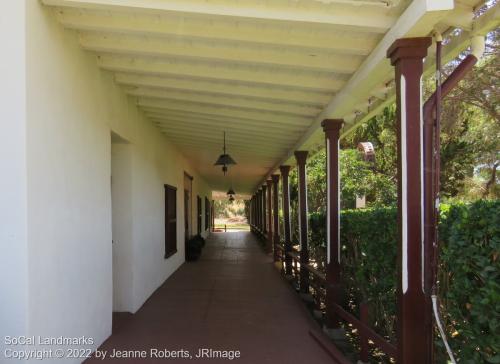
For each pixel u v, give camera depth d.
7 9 2.60
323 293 4.95
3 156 2.55
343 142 11.20
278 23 2.91
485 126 8.03
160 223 7.03
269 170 12.00
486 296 2.23
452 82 2.64
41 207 2.73
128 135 4.98
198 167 12.91
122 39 3.56
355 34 3.11
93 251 3.71
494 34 6.72
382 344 3.02
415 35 2.53
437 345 2.75
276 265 9.79
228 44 3.53
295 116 5.43
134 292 5.22
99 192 3.90
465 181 7.78
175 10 2.80
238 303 5.80
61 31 3.13
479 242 2.35
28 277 2.54
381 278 4.04
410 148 2.57
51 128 2.91
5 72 2.57
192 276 8.06
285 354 3.83
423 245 2.54
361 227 4.53
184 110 5.44
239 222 47.19
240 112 5.53
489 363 2.35
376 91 4.07
